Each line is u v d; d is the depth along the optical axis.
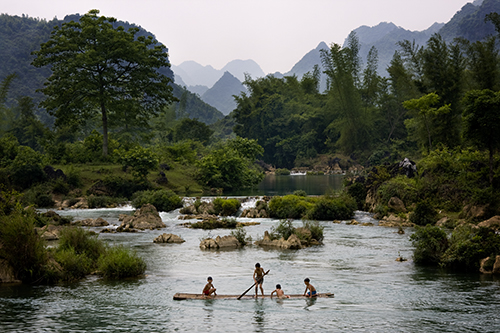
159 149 91.56
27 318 16.48
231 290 21.16
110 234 39.09
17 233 22.33
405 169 51.88
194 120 153.38
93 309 17.80
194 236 38.56
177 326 15.72
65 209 55.66
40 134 136.88
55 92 72.56
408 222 43.03
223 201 53.44
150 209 47.53
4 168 62.03
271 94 166.25
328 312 17.44
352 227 42.81
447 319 16.44
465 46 67.00
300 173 139.75
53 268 23.00
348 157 135.25
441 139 64.62
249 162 93.69
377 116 135.75
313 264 27.30
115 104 74.56
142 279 23.47
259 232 40.56
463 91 66.19
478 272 24.95
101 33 73.25
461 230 28.14
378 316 16.81
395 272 25.02
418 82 69.31
